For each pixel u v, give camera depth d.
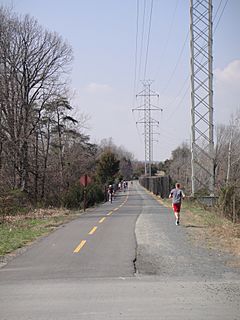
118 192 93.31
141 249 14.41
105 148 116.56
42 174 45.53
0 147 39.91
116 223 23.78
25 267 11.66
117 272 10.74
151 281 9.67
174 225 22.02
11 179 40.34
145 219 26.02
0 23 41.12
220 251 13.82
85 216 29.81
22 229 21.48
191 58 35.72
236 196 24.06
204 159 44.84
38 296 8.46
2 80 40.12
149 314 7.13
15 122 40.66
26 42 42.09
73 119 50.62
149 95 85.62
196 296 8.29
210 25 35.94
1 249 14.69
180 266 11.41
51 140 49.66
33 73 42.59
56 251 14.40
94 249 14.65
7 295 8.59
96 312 7.29
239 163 42.62
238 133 48.44
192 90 35.47
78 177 52.50
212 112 35.06
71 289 9.00
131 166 183.75
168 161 113.12
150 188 96.75
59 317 7.05
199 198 34.00
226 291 8.66
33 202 38.19
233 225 20.09
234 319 6.82
